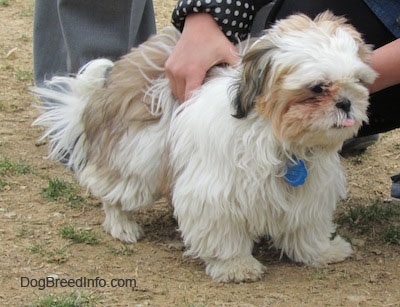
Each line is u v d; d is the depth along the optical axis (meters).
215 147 3.52
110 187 4.08
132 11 5.30
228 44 3.74
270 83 3.29
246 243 3.79
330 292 3.72
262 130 3.45
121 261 3.98
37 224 4.34
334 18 3.50
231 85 3.45
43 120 4.53
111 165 4.05
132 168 3.94
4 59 7.35
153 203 4.14
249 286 3.75
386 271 3.96
